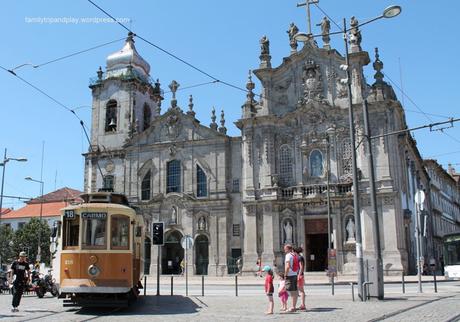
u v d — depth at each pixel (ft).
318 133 161.68
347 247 151.53
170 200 175.01
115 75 199.31
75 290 59.16
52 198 301.63
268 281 56.95
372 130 154.30
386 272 143.84
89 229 61.82
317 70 165.89
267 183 162.40
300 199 157.89
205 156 174.81
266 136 165.68
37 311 61.67
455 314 50.93
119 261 61.52
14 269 61.52
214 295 87.76
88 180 191.62
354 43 161.68
